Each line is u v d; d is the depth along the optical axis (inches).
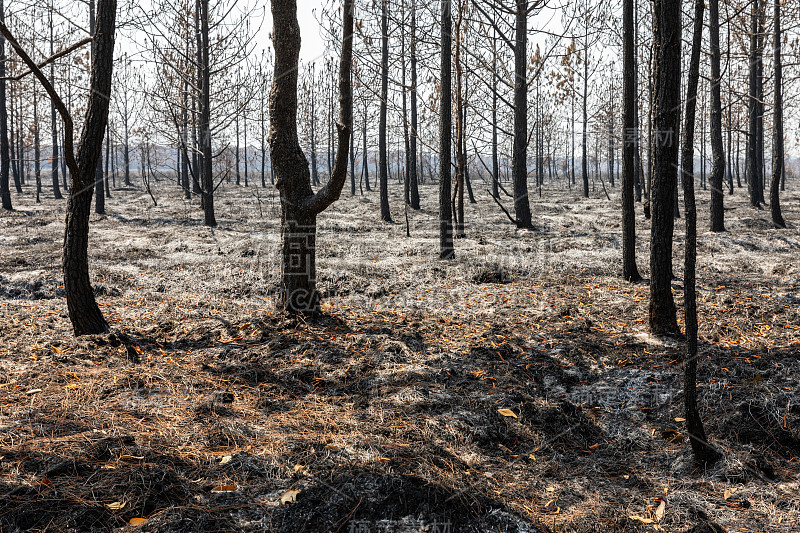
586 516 123.5
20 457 128.0
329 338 240.8
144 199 1149.1
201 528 108.5
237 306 319.9
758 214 812.6
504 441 159.6
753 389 180.9
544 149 1534.2
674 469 148.3
